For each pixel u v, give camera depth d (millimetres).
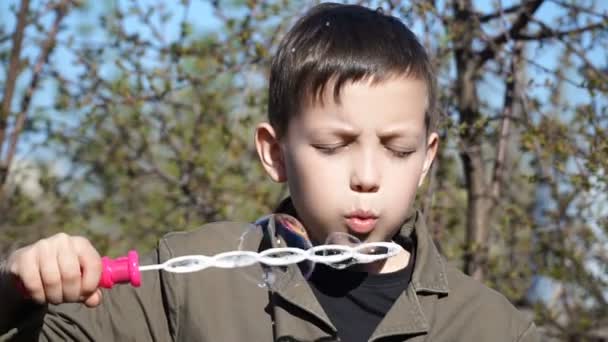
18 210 5250
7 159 4914
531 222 4395
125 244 5344
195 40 4691
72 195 5406
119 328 2256
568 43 4223
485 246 4406
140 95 4598
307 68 2229
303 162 2213
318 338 2215
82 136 5164
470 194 4488
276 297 2250
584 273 4512
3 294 1974
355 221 2152
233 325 2252
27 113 5070
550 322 4594
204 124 4926
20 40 4777
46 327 2188
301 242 2207
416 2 4016
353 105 2162
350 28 2334
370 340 2197
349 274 2295
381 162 2166
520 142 4145
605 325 4762
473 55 4434
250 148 4992
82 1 4875
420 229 2357
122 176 5375
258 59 4422
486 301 2340
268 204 4809
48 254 1901
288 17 4461
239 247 2225
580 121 4133
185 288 2289
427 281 2291
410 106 2201
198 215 4980
